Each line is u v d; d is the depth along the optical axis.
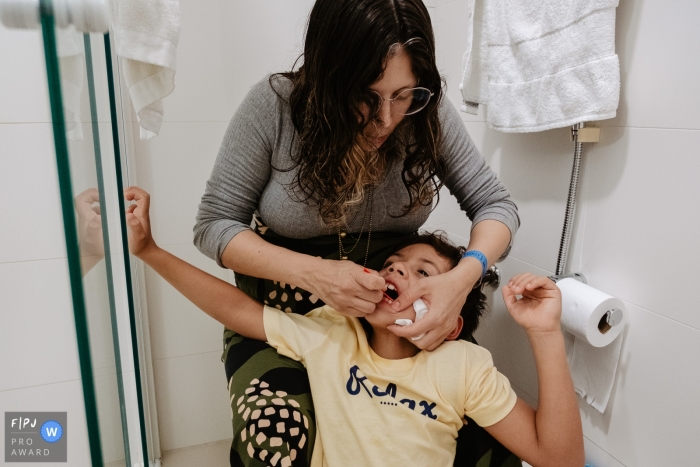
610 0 1.03
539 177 1.37
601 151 1.18
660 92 1.03
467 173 1.21
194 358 1.72
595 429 1.26
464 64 1.39
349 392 0.98
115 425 0.49
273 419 0.89
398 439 0.93
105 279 0.49
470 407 0.99
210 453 1.76
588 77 1.08
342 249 1.17
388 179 1.13
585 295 1.12
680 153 1.00
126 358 0.62
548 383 0.97
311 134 0.96
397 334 1.00
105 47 0.59
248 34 1.54
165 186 1.57
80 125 0.43
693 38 0.96
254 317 1.11
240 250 1.03
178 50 1.50
